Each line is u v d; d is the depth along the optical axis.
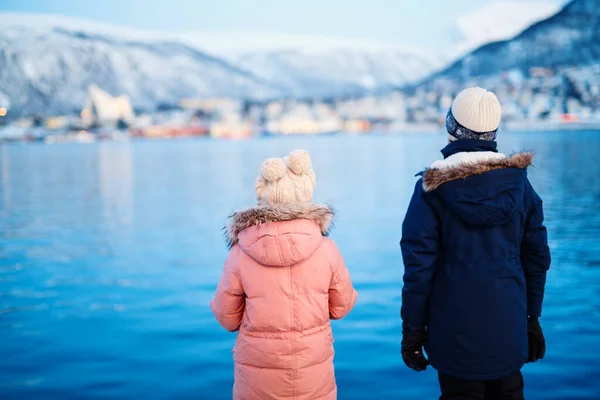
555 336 4.43
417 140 89.44
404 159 38.34
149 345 4.55
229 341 4.61
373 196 17.31
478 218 2.03
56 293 6.44
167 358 4.25
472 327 2.06
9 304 5.96
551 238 9.21
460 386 2.11
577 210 12.61
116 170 34.19
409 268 2.10
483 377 2.06
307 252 2.11
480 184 2.04
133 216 14.20
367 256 8.40
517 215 2.10
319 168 30.62
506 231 2.09
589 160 30.50
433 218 2.10
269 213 2.10
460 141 2.18
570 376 3.65
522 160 2.11
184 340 4.66
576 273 6.62
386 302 5.71
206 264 8.09
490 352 2.05
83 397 3.59
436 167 2.11
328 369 2.20
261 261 2.12
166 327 5.04
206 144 97.75
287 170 2.19
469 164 2.06
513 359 2.07
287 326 2.13
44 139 171.25
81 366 4.11
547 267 2.17
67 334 4.88
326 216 2.18
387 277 6.93
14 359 4.27
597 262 7.24
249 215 2.12
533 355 2.25
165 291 6.47
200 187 22.33
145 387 3.72
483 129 2.15
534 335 2.22
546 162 29.44
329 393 2.21
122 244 10.10
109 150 73.69
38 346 4.56
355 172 27.50
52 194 20.42
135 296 6.25
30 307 5.82
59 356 4.32
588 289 5.87
